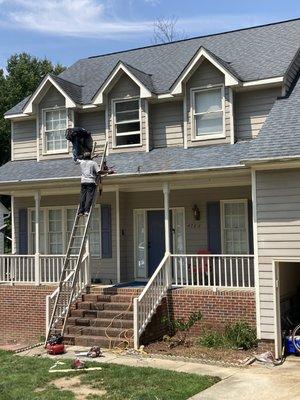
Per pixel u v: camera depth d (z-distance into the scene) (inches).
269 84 658.8
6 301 693.9
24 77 1755.7
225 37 841.5
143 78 746.8
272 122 572.4
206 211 701.3
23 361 488.7
